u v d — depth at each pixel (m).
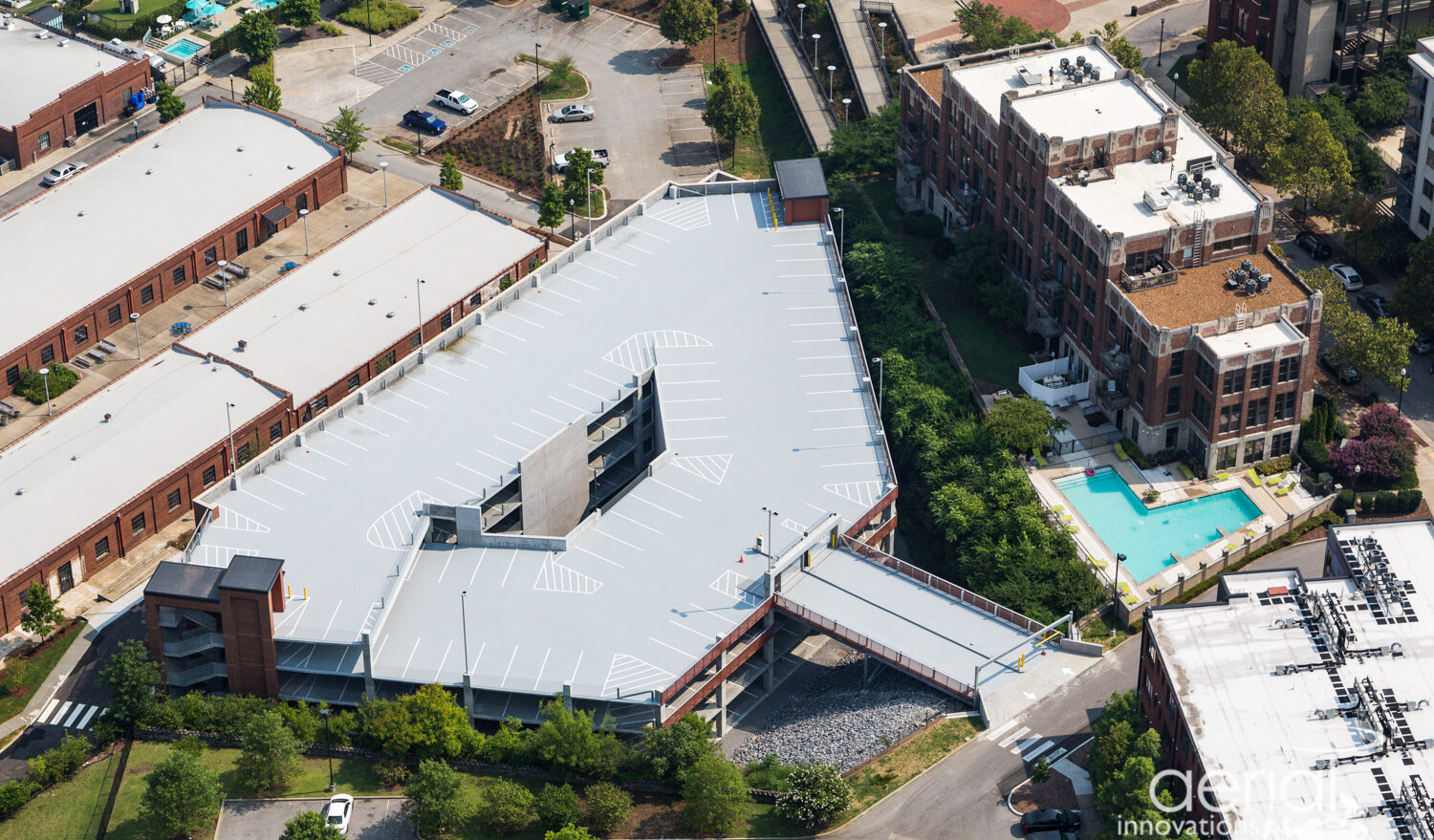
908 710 181.25
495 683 177.25
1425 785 154.62
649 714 178.25
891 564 194.38
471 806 168.62
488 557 192.38
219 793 168.38
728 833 168.25
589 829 168.00
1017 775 172.75
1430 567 175.00
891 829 167.88
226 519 194.62
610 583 188.75
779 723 187.75
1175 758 163.38
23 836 169.12
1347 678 163.88
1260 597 171.88
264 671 180.25
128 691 177.62
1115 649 188.00
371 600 184.62
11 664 192.75
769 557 191.00
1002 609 188.75
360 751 175.12
